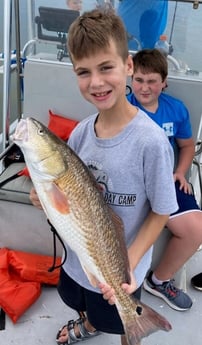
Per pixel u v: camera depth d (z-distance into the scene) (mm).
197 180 2850
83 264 1183
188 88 2457
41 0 2619
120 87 1188
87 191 1128
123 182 1256
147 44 2613
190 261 2438
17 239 2312
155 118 2236
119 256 1215
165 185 1229
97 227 1156
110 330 1541
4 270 2111
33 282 2113
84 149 1316
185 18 2545
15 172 2357
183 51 2625
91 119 1338
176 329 1991
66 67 2574
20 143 1035
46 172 1055
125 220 1328
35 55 2738
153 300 2146
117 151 1238
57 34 2688
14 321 1972
